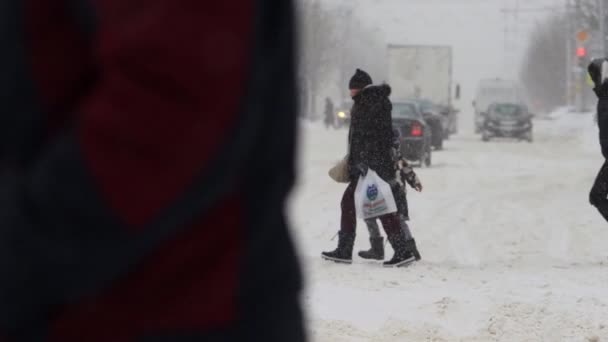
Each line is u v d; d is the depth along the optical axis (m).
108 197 3.74
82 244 3.77
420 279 22.97
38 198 3.74
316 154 83.44
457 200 45.38
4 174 4.00
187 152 3.80
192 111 3.80
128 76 3.74
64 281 3.82
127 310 3.96
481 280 22.88
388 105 24.81
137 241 3.81
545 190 50.88
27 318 3.86
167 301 4.01
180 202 3.83
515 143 107.44
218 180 3.88
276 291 4.26
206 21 3.82
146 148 3.76
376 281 22.67
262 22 4.10
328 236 32.78
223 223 4.04
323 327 18.33
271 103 4.12
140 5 3.80
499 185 53.81
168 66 3.74
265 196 4.16
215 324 4.07
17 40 4.03
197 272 4.04
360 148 24.73
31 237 3.75
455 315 19.30
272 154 4.13
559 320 18.84
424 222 36.88
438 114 91.88
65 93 4.05
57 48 4.04
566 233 34.00
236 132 3.90
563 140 114.38
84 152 3.73
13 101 4.05
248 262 4.12
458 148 95.50
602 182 26.67
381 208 24.64
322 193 48.50
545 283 22.28
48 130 4.06
